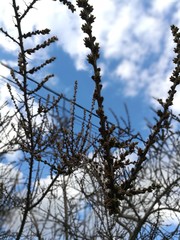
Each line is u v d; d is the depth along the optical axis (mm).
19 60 405
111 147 301
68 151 360
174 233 262
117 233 259
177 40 331
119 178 296
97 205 261
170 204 264
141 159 292
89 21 317
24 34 406
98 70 309
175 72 315
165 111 294
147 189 279
